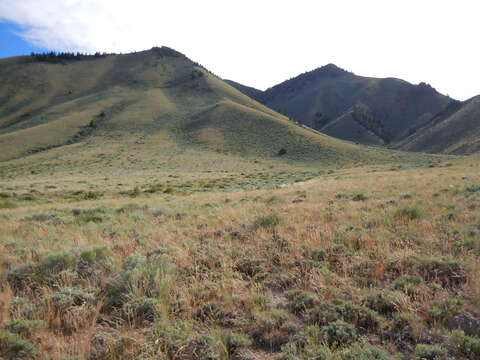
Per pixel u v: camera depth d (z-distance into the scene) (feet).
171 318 12.25
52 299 12.85
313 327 11.11
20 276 15.38
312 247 18.52
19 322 11.21
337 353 9.78
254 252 18.85
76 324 11.39
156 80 584.81
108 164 214.69
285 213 29.73
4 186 103.04
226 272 15.70
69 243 21.06
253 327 11.66
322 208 31.48
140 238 22.61
